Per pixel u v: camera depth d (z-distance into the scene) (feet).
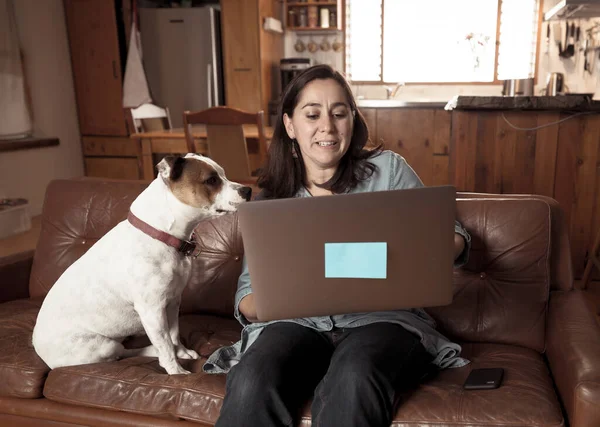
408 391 4.32
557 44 17.42
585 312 4.98
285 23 18.94
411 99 19.19
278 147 5.11
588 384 3.75
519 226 5.32
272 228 3.80
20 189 16.14
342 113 4.70
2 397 5.08
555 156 9.75
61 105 17.60
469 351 5.12
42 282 6.70
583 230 10.02
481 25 18.45
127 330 5.33
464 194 6.13
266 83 17.53
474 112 9.89
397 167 4.92
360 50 19.40
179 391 4.52
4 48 15.48
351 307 3.94
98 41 17.29
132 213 5.13
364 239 3.78
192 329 5.80
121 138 17.90
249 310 4.67
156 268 4.94
